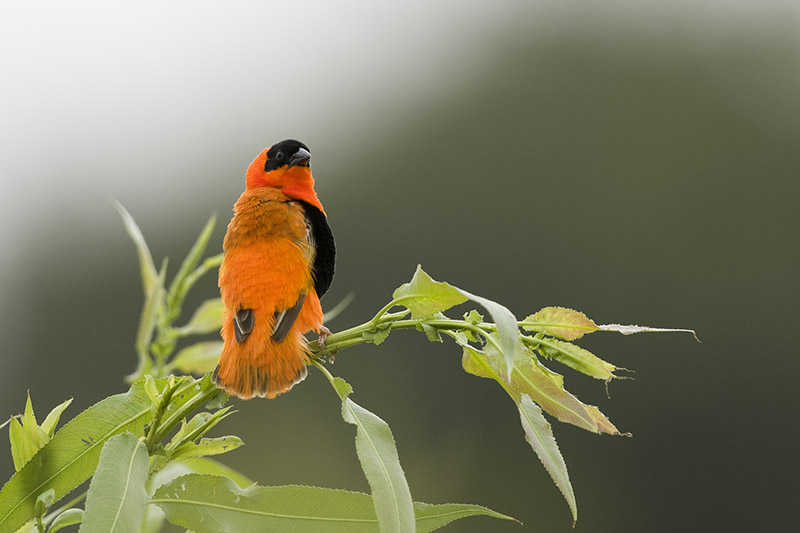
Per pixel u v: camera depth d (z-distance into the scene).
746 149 16.50
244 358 4.96
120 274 16.17
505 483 13.90
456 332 3.86
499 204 16.44
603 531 13.98
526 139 16.81
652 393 14.85
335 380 3.71
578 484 14.20
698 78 17.08
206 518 3.87
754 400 14.72
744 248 15.73
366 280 16.19
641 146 16.59
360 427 3.57
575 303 15.70
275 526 3.86
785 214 16.02
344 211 16.64
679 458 14.52
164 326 5.41
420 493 14.02
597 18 17.75
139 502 3.56
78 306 16.09
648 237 16.00
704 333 15.21
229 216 16.52
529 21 17.81
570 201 16.38
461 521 13.84
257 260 5.21
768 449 14.48
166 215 16.56
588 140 16.83
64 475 4.16
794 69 16.94
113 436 3.88
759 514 14.22
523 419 3.77
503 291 15.99
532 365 3.69
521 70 17.41
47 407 15.42
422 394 14.38
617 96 17.08
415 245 16.33
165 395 3.98
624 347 15.20
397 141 17.12
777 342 15.00
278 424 14.17
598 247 15.95
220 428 14.11
